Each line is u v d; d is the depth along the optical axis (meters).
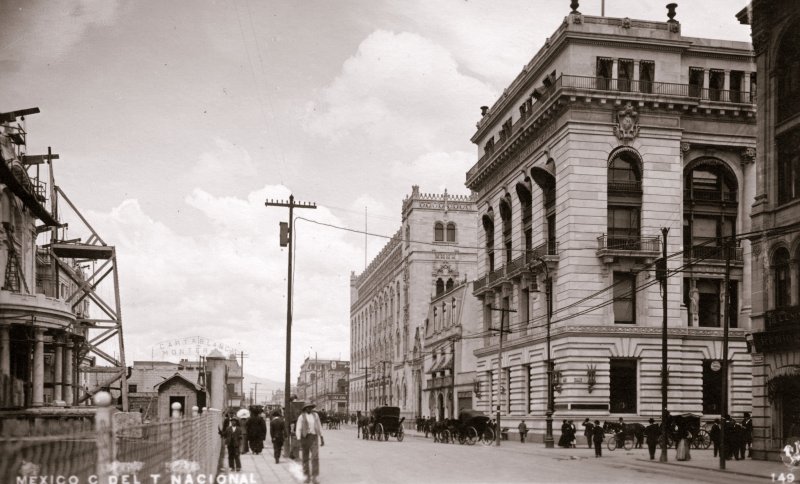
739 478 24.56
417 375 92.88
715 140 51.78
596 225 49.59
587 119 50.06
